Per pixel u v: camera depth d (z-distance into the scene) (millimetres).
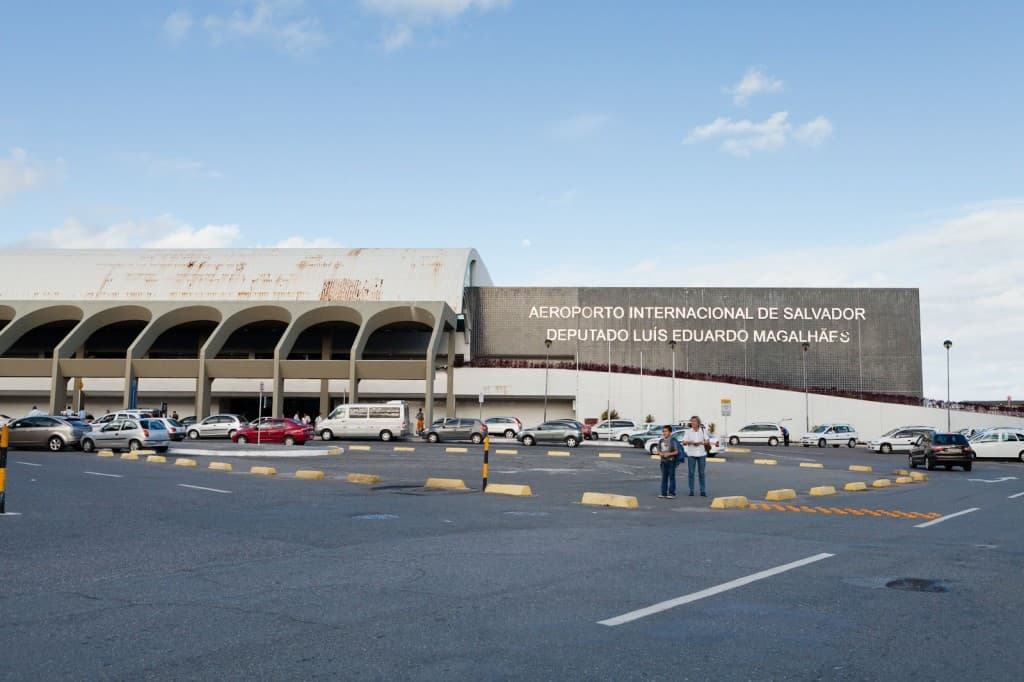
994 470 35281
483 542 11117
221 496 17234
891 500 19531
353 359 55812
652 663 5625
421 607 7219
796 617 7016
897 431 51312
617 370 66250
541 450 42438
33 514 13477
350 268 69250
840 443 58438
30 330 66125
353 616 6871
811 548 11008
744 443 59125
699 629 6559
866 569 9414
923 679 5383
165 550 10188
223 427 49219
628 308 71938
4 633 6238
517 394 64312
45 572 8664
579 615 6973
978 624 6863
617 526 13273
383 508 15430
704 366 71125
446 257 70875
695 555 10234
